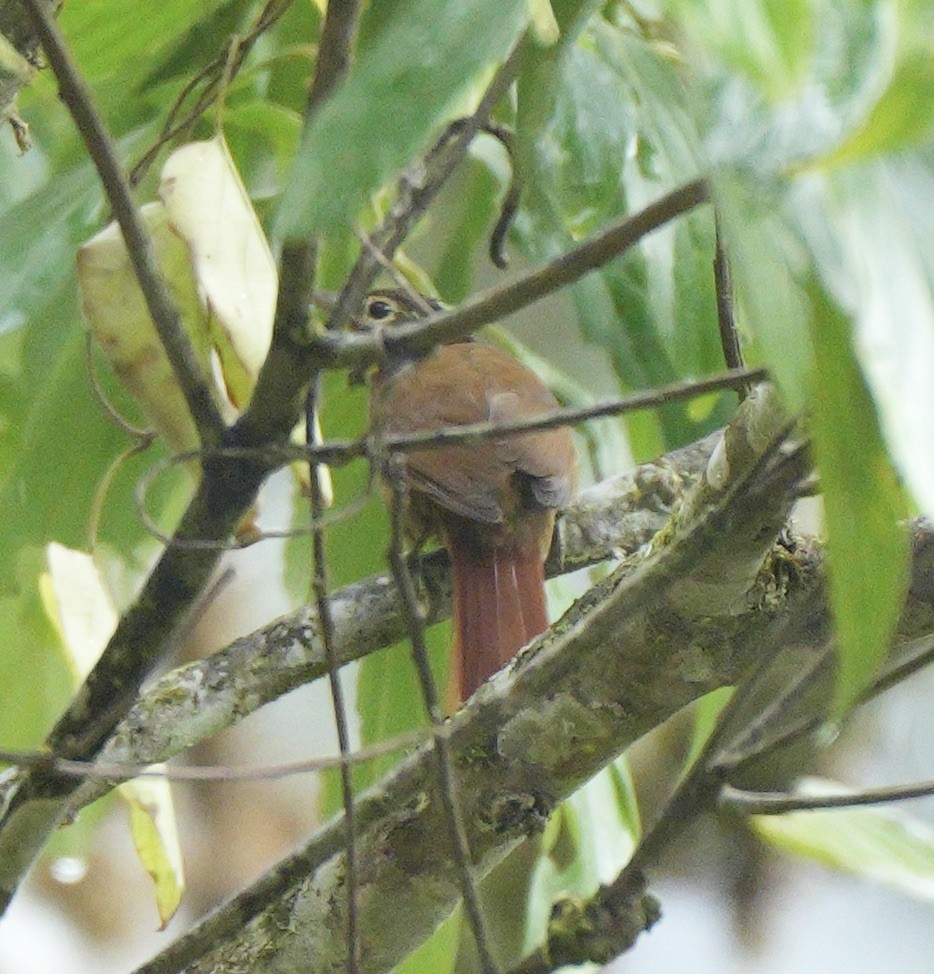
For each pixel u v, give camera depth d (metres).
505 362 9.32
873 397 2.95
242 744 12.43
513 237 8.24
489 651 7.96
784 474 4.56
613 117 7.27
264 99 8.20
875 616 3.16
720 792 5.01
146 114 7.85
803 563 5.55
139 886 12.09
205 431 4.67
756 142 2.84
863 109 2.70
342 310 4.61
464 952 10.98
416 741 7.50
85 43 7.44
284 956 6.27
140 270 4.44
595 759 5.86
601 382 12.19
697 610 5.43
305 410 5.29
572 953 5.06
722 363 8.23
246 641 7.07
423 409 8.77
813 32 2.72
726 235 3.02
